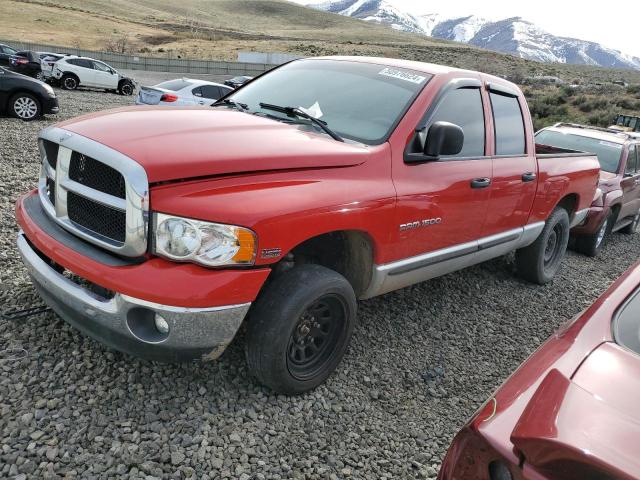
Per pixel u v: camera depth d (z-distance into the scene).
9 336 3.32
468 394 3.66
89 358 3.21
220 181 2.71
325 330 3.29
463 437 1.67
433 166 3.72
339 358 3.38
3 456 2.45
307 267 3.04
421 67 4.15
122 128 2.96
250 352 2.97
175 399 3.00
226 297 2.62
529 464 1.42
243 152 2.83
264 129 3.27
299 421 3.04
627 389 1.58
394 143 3.47
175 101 14.38
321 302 3.12
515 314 5.09
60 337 3.38
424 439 3.12
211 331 2.66
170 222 2.57
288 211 2.77
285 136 3.21
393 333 4.25
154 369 3.21
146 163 2.58
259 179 2.82
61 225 3.00
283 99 4.04
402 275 3.70
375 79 3.99
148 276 2.56
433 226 3.75
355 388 3.46
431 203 3.65
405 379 3.68
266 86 4.31
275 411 3.07
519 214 4.79
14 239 4.89
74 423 2.72
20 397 2.83
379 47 93.12
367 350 3.93
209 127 3.13
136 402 2.93
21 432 2.60
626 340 1.85
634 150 9.35
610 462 1.28
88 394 2.93
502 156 4.49
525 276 5.83
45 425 2.68
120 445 2.62
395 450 2.99
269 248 2.71
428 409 3.41
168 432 2.76
